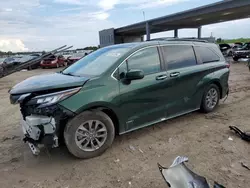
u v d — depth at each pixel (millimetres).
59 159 3383
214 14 25422
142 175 2891
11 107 6609
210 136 3963
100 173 2982
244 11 23922
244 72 12617
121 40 45906
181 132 4184
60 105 3010
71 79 3389
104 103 3342
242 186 2598
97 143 3402
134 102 3709
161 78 4039
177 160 2494
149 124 4008
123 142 3854
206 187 2281
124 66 3656
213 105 5266
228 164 3053
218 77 5156
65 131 3141
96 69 3715
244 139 3771
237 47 23391
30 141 3207
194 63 4730
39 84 3227
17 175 3010
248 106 5676
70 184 2781
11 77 15102
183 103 4512
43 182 2842
